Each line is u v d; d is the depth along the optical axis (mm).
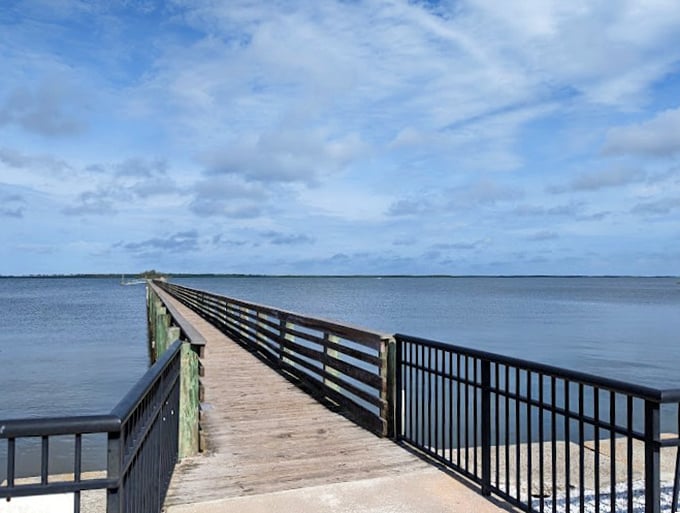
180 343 5109
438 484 4520
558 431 10117
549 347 25875
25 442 10969
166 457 4145
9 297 104312
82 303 78312
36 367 20484
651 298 88438
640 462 5863
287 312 9695
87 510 4625
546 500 4551
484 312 51688
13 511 4250
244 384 8672
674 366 20266
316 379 8352
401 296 96062
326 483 4574
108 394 15602
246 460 5176
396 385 5855
